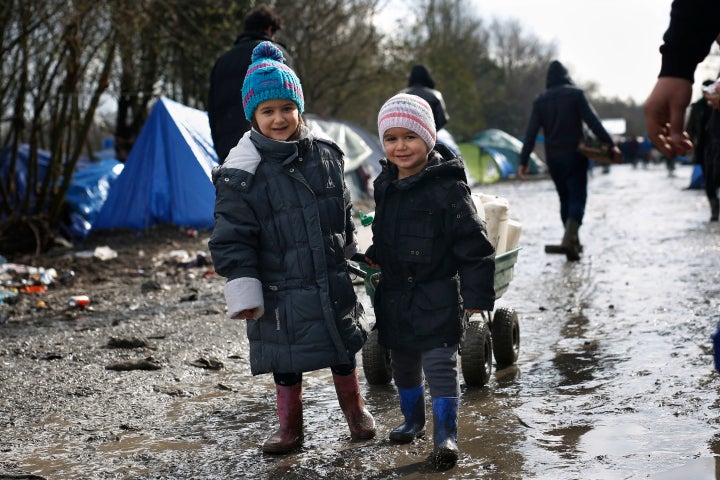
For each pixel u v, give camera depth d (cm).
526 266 948
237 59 705
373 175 2178
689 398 429
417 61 3030
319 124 2028
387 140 379
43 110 1436
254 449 394
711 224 1253
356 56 2897
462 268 367
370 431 400
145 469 372
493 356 557
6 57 1295
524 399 449
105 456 391
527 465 351
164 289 881
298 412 392
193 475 363
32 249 1275
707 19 267
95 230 1414
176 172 1375
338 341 368
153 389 501
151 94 1905
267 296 372
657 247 1036
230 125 712
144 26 1472
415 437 395
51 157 1345
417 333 367
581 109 923
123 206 1402
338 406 458
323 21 2789
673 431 382
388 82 3052
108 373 538
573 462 351
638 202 1833
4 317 739
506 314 522
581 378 484
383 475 350
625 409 420
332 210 379
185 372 539
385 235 377
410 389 392
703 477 325
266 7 731
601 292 754
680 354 518
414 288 371
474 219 365
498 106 8050
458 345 371
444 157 394
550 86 966
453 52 4566
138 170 1387
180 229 1372
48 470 374
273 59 401
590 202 1934
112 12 1313
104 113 1989
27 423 443
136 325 688
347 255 396
